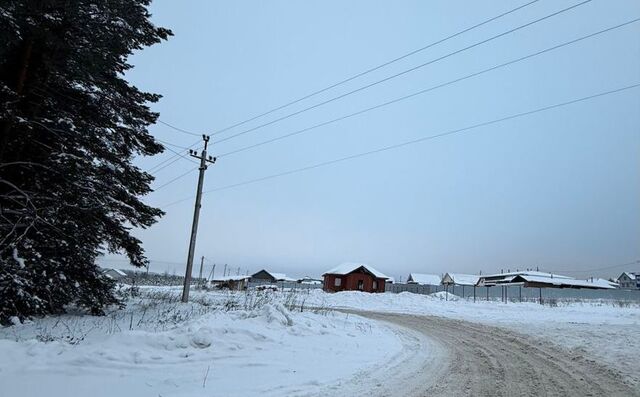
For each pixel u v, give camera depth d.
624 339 12.70
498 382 7.86
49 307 12.60
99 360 7.29
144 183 16.20
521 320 19.72
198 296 26.22
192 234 21.16
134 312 14.81
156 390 6.36
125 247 15.22
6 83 12.57
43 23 12.00
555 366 9.36
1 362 6.64
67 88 13.89
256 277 103.00
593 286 77.50
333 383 7.27
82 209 12.83
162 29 14.41
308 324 13.37
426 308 29.11
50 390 5.96
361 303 33.25
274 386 6.88
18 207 12.58
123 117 15.81
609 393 7.20
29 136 12.66
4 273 10.90
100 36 12.98
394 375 8.12
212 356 8.45
